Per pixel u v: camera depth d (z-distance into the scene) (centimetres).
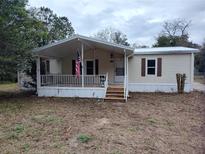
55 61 1981
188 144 617
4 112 1012
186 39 4941
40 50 1414
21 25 1305
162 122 846
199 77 3322
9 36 1251
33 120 864
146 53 1753
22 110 1058
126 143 621
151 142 630
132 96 1532
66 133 703
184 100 1359
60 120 862
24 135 684
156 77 1764
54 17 3344
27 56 1381
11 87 2250
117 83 1775
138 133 710
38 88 1520
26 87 1944
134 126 790
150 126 792
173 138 666
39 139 650
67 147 591
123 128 763
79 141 632
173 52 1706
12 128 755
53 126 780
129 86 1814
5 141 634
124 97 1348
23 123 820
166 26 5266
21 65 1380
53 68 1994
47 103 1252
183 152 562
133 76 1809
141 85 1792
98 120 872
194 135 694
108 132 716
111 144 612
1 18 1152
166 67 1744
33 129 745
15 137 666
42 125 793
